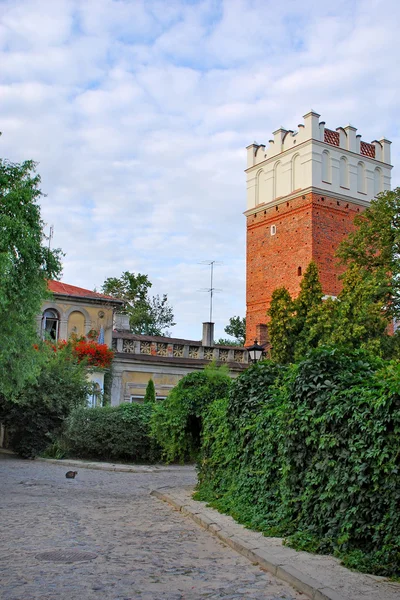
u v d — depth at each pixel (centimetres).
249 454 1162
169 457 1720
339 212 4716
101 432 2564
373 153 5091
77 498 1455
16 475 2000
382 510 738
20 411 2738
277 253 4844
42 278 1980
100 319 3572
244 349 3997
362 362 929
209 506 1248
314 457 880
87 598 607
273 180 5031
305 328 3161
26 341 2030
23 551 820
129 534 979
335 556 768
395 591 612
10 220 1830
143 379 3584
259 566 765
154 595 627
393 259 3412
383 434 736
